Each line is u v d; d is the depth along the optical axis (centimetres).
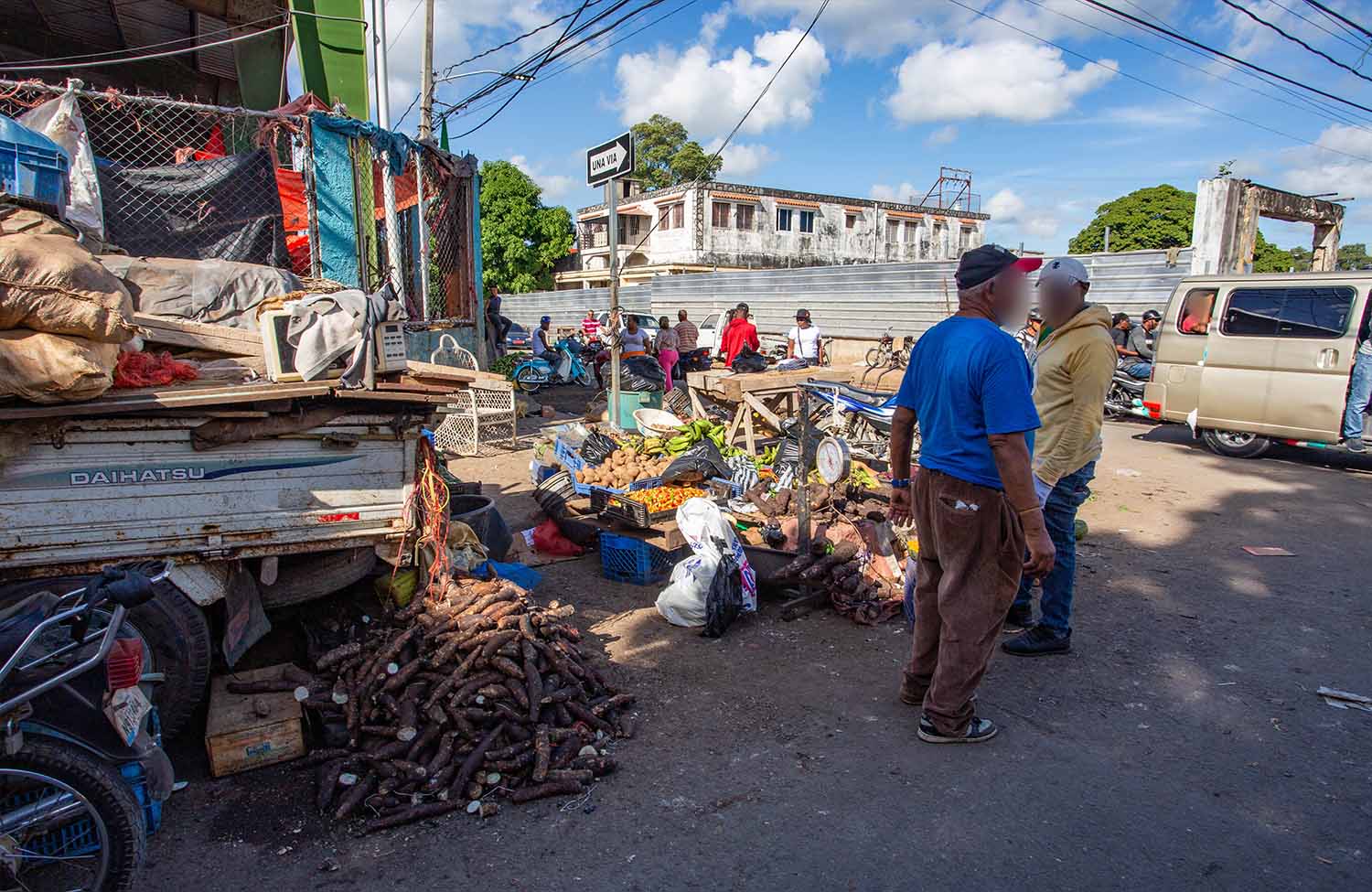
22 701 220
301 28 1107
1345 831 288
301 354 333
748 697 392
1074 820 296
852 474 623
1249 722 366
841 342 2162
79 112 638
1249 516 716
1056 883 263
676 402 965
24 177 349
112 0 1200
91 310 282
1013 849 279
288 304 341
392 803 304
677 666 426
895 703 385
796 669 423
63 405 293
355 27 1129
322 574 385
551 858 277
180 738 349
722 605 458
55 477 306
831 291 2192
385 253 951
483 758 320
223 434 326
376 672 340
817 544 517
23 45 1337
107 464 313
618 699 371
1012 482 307
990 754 340
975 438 321
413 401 357
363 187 872
